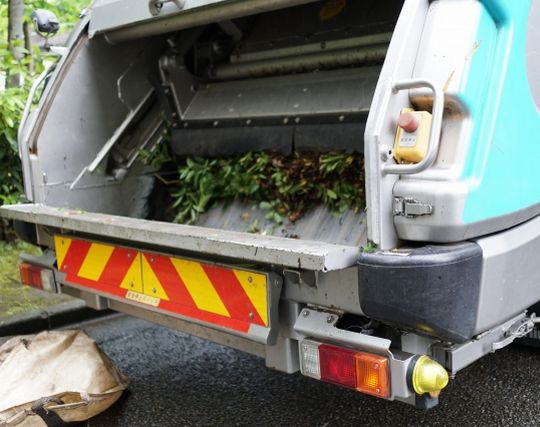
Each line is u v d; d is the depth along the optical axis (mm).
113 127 3586
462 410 2898
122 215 3670
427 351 2080
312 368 2129
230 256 2121
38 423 2576
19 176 5062
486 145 1916
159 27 3092
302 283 2180
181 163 3838
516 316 2275
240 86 3574
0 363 2814
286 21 3385
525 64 2055
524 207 2131
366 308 1912
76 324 4234
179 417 2967
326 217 3062
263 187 3336
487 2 1933
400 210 1889
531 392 3041
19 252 5277
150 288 2641
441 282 1819
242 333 2268
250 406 3057
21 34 5137
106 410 3035
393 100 1876
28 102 3277
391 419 2859
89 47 3416
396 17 2941
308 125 3105
